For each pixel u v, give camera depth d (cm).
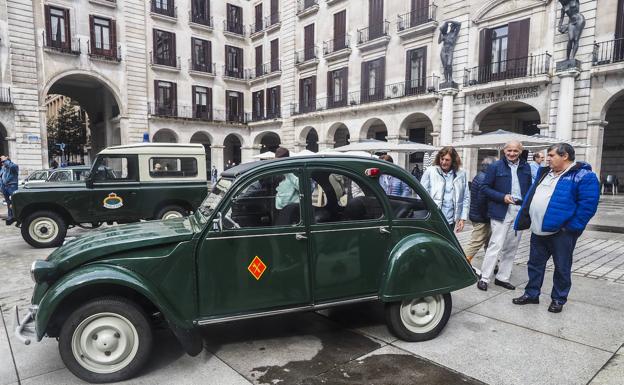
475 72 1881
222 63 3180
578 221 411
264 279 328
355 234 351
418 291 355
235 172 356
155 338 376
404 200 376
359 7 2434
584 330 387
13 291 521
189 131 2977
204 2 3053
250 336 379
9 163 1135
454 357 336
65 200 794
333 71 2633
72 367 295
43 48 2264
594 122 1551
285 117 2995
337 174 355
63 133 4181
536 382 296
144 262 305
